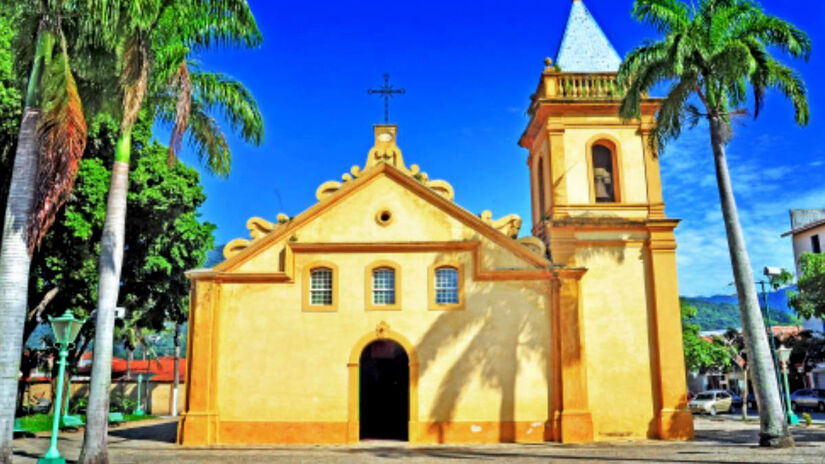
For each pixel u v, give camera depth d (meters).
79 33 14.91
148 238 27.95
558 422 20.12
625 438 20.70
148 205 25.73
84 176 23.22
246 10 16.12
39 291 25.20
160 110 18.25
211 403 20.44
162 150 27.72
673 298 21.50
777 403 18.14
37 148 13.16
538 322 20.95
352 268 21.38
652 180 22.88
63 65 12.95
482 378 20.56
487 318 20.98
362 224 21.78
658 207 22.61
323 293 21.36
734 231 19.02
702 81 19.27
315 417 20.36
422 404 20.41
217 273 21.08
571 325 20.69
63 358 15.69
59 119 12.75
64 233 23.88
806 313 34.62
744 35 18.67
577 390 20.23
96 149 24.77
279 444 20.08
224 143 19.02
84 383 47.47
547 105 23.27
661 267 21.80
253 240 21.75
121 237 15.45
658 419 20.86
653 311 21.67
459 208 21.64
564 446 18.94
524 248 21.28
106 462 14.45
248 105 18.61
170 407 48.19
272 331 20.95
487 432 20.20
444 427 20.23
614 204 22.64
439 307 21.05
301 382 20.59
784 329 60.75
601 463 15.32
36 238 12.98
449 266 21.42
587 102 23.19
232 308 21.16
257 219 22.11
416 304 21.09
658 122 19.56
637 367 21.28
